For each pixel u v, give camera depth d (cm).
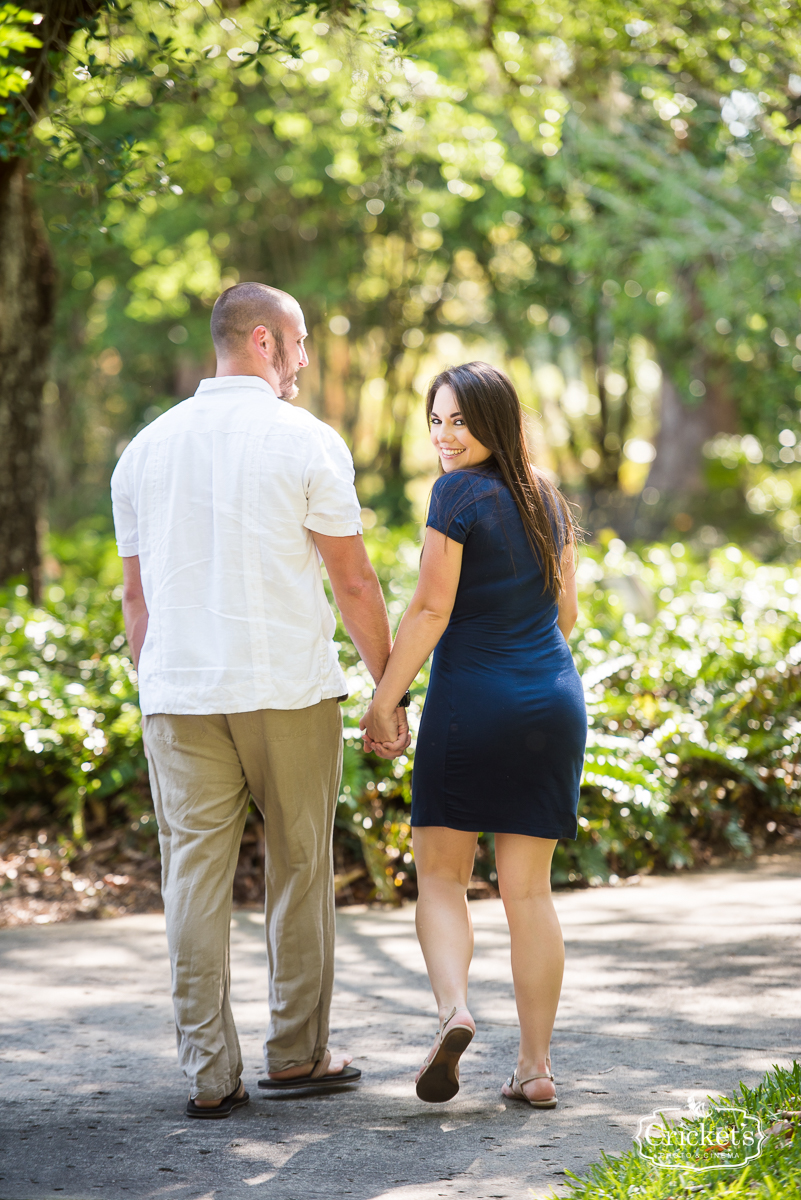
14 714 964
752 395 2689
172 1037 609
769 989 645
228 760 507
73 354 3762
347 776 884
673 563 1620
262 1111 506
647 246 2172
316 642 510
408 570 1441
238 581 498
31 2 808
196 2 923
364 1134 477
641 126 1950
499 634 508
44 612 1286
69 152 785
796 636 1152
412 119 1418
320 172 2675
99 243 2950
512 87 1392
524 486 516
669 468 3281
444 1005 480
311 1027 525
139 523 517
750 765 1055
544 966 505
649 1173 404
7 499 1376
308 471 500
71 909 855
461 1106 505
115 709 986
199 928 497
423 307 3619
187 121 1992
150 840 937
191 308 3416
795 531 2884
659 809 916
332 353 3869
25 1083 542
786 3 973
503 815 500
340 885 888
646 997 639
